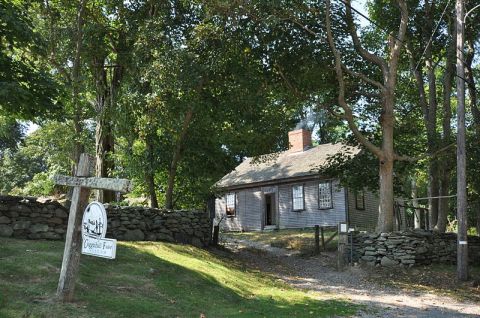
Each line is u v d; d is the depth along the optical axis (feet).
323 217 93.30
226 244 67.10
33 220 40.11
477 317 33.65
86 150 66.95
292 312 31.73
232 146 64.54
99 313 24.49
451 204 105.50
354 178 65.92
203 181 66.03
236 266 48.65
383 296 41.68
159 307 27.63
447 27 70.59
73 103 56.44
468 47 76.18
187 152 61.46
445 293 44.06
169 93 52.08
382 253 55.83
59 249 35.29
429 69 71.97
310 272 53.67
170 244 47.75
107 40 63.93
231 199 110.42
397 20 71.67
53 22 59.82
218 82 55.88
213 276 38.34
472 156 60.03
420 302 39.42
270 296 36.88
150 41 52.80
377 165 65.36
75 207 25.84
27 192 85.66
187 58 50.49
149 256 39.58
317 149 104.17
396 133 67.62
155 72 50.39
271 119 60.44
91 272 31.71
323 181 94.17
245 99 54.90
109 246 24.26
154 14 57.98
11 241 36.11
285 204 100.12
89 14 62.69
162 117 52.75
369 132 66.23
